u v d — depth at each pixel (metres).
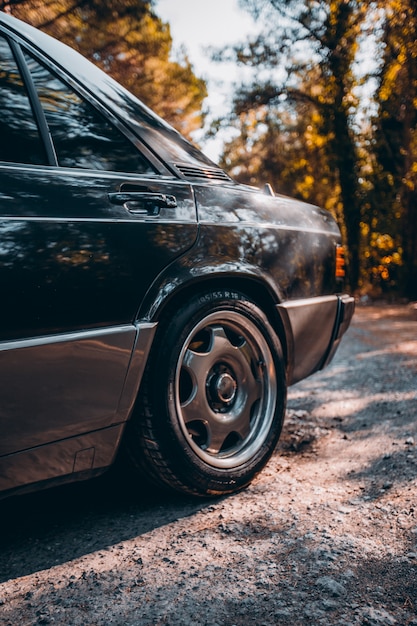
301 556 2.00
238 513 2.37
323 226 3.23
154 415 2.31
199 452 2.44
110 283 2.12
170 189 2.41
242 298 2.62
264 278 2.71
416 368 5.19
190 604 1.75
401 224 18.50
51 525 2.33
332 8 16.75
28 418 1.93
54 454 2.03
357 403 4.11
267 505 2.44
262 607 1.71
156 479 2.42
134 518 2.38
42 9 9.04
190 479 2.42
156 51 12.21
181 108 17.27
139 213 2.27
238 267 2.56
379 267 19.73
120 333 2.14
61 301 1.98
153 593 1.82
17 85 2.13
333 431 3.50
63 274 1.99
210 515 2.37
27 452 1.95
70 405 2.03
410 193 18.00
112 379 2.14
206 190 2.57
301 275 2.93
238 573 1.91
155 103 15.50
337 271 3.27
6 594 1.84
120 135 2.37
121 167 2.31
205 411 2.51
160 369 2.31
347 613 1.67
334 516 2.30
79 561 2.04
